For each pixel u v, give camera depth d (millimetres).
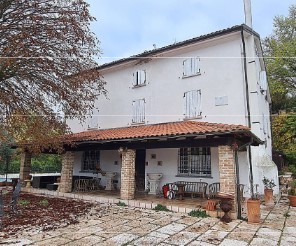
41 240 5855
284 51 25125
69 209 9445
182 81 13727
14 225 7137
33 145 11734
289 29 27984
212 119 12273
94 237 6113
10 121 10492
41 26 10070
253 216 7574
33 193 14094
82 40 11039
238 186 8555
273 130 23438
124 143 11344
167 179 12922
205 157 12047
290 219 8172
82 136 13641
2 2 9602
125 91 16422
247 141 9062
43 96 11266
